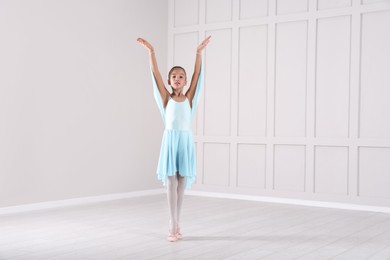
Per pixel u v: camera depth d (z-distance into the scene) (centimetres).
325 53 600
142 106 683
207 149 690
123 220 477
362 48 576
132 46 669
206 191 688
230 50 672
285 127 628
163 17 721
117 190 648
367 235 417
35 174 549
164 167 382
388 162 560
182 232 421
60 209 547
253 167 650
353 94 580
